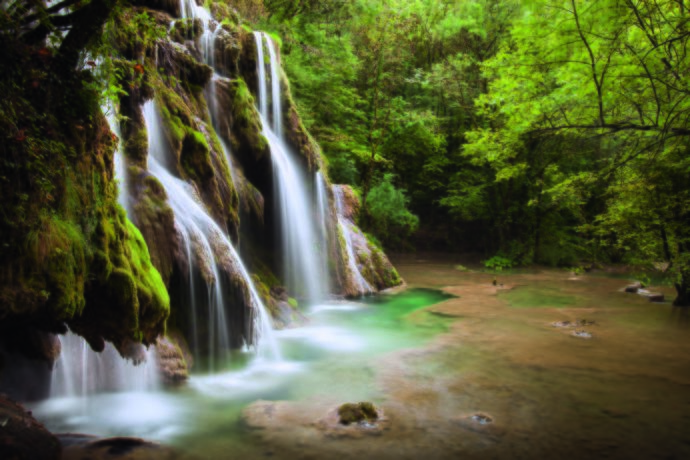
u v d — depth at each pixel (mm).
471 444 4848
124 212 5438
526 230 26062
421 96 27750
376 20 21609
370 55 21375
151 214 6664
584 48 9156
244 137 10609
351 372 7199
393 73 22734
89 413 5344
